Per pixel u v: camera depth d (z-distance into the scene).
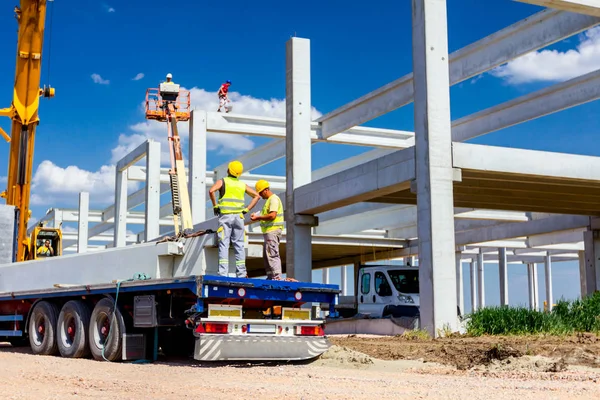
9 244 19.30
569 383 8.80
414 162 17.31
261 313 11.92
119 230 37.03
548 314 15.87
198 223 26.31
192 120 27.39
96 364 11.65
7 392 8.05
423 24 17.12
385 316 20.78
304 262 22.55
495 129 25.45
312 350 11.77
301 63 23.11
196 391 8.02
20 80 21.44
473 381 9.10
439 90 17.06
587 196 23.56
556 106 23.06
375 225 35.97
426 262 16.66
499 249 40.53
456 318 16.52
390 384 8.73
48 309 14.10
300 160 22.77
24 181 21.50
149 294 11.84
